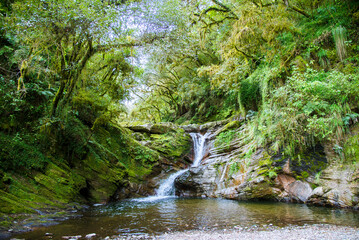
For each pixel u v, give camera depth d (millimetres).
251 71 15898
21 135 7926
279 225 5586
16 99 7578
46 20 7027
